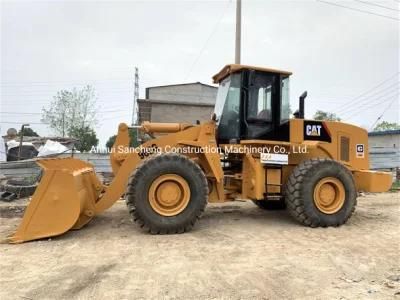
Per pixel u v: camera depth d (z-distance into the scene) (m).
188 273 4.41
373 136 21.97
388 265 4.80
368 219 7.84
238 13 17.56
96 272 4.39
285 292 3.91
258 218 7.73
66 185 5.79
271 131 7.26
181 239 5.89
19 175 12.07
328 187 7.10
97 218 7.29
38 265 4.62
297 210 6.89
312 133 7.57
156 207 6.18
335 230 6.73
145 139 7.43
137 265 4.66
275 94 7.32
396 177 16.03
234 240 5.89
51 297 3.70
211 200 7.05
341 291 3.95
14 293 3.79
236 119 7.21
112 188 6.55
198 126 7.02
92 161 14.09
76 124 31.22
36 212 5.74
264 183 7.12
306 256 5.12
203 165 7.12
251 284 4.11
